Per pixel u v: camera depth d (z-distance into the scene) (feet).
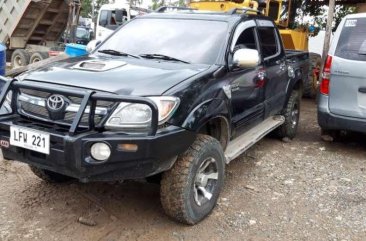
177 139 11.21
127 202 13.99
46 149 10.78
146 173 11.09
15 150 11.49
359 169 17.99
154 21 16.47
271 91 18.38
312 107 32.60
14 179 15.48
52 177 14.82
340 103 18.94
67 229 12.14
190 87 11.94
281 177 16.83
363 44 18.37
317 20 48.80
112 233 12.02
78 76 12.03
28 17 46.98
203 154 12.28
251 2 34.30
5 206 13.33
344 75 18.57
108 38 16.53
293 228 12.76
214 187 13.23
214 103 12.87
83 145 10.36
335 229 12.80
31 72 13.03
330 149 20.85
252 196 14.90
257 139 16.87
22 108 11.94
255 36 17.03
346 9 47.65
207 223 12.84
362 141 22.36
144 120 10.78
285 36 34.94
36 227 12.17
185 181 11.84
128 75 12.09
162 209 13.58
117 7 45.78
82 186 15.07
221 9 33.42
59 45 51.55
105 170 10.62
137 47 15.29
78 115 10.56
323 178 16.83
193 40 14.98
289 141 22.07
